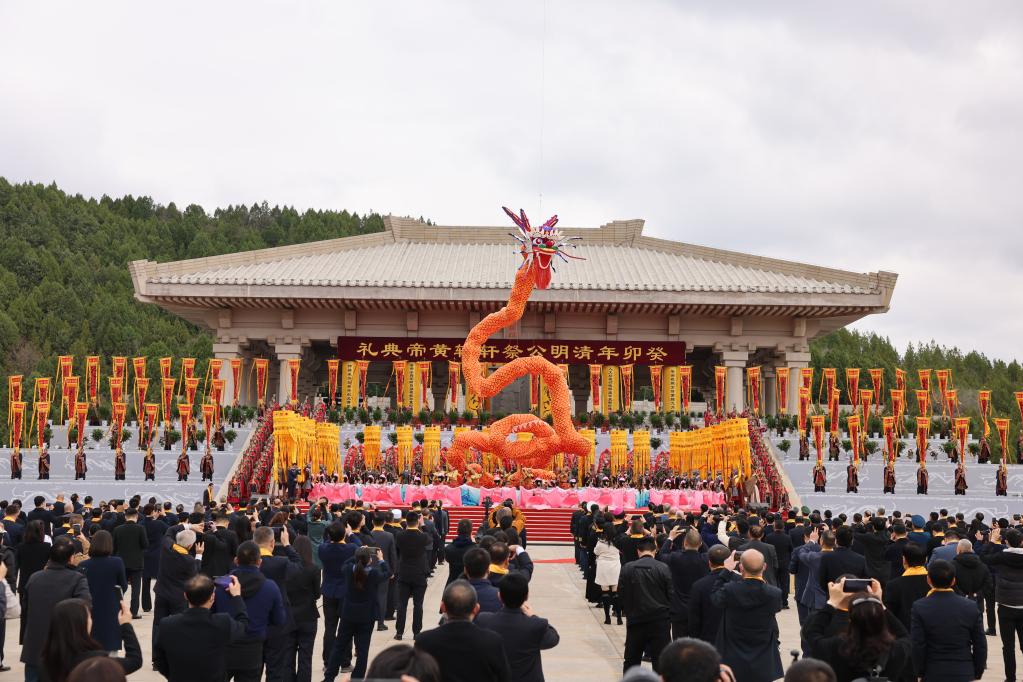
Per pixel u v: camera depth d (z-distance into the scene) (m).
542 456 47.00
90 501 25.91
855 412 47.56
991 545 18.09
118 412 47.53
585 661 16.09
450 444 51.56
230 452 48.62
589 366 66.06
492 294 60.47
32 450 49.12
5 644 17.52
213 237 139.75
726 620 10.65
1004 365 113.38
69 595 11.00
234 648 10.73
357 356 63.97
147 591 20.16
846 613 8.95
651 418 56.28
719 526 21.23
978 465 48.31
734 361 65.31
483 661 8.12
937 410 99.25
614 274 65.12
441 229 74.19
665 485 44.81
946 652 10.55
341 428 55.69
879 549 16.97
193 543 14.04
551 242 48.34
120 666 5.99
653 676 5.73
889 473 46.31
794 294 61.03
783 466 48.59
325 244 69.38
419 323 65.12
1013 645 14.45
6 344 91.44
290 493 41.06
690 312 63.97
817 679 6.13
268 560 12.33
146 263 60.12
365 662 13.58
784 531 21.03
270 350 71.25
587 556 22.95
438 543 25.44
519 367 47.78
